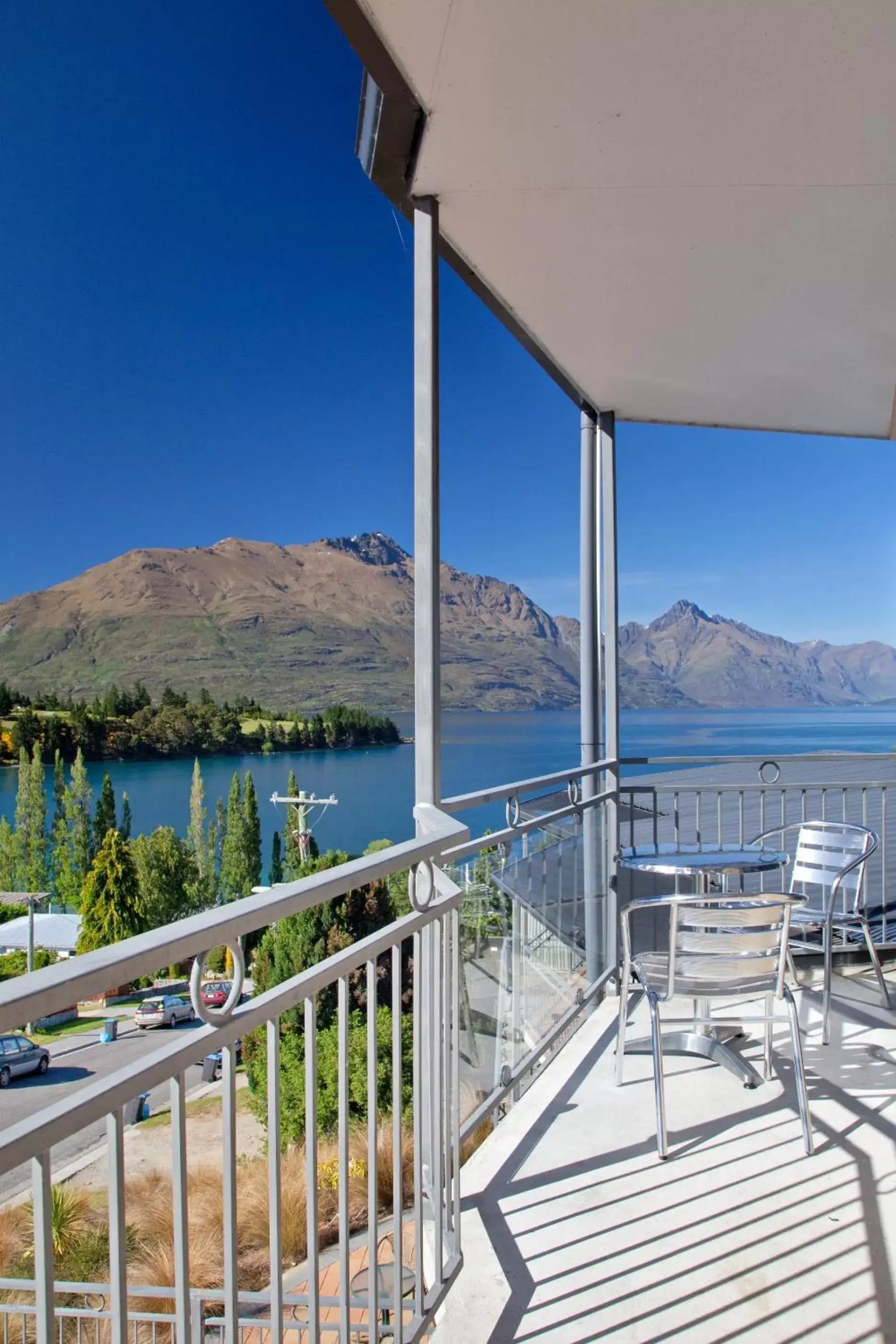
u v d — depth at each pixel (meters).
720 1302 1.83
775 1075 2.98
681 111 2.17
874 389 4.05
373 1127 1.45
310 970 1.25
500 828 2.87
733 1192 2.25
